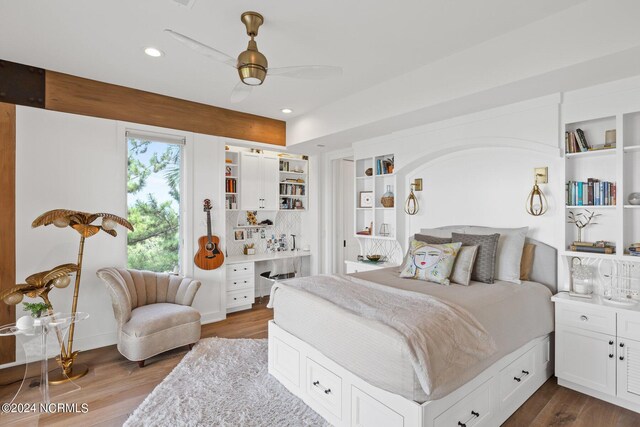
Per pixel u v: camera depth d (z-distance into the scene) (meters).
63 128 3.18
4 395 2.47
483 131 3.10
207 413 2.19
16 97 2.99
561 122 2.68
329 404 2.06
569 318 2.51
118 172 3.47
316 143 4.58
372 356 1.76
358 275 3.05
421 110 3.07
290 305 2.45
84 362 3.00
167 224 3.90
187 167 3.95
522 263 2.90
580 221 2.74
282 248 5.51
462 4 2.09
